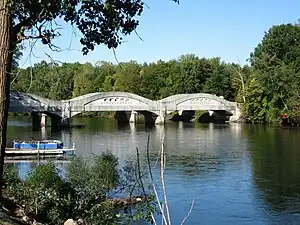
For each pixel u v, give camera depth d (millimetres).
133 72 125312
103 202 18938
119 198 23375
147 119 105875
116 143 62750
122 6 12836
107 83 123500
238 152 52625
